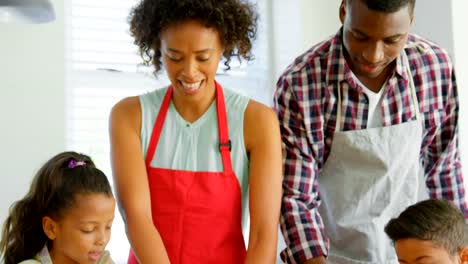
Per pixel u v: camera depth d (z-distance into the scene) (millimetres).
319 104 1605
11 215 1415
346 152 1635
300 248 1577
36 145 2350
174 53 1370
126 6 2637
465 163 2191
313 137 1615
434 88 1632
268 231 1422
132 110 1496
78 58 2578
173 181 1452
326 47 1627
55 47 2387
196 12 1356
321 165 1682
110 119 1512
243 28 1506
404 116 1626
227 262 1455
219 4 1417
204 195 1450
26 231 1379
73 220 1324
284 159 1635
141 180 1434
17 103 2340
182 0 1361
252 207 1445
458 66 2186
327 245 1623
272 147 1469
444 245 1373
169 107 1495
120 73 2633
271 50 2783
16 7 1893
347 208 1667
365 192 1649
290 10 2652
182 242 1444
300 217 1599
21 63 2352
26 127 2344
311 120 1606
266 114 1485
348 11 1423
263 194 1438
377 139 1613
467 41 2199
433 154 1711
